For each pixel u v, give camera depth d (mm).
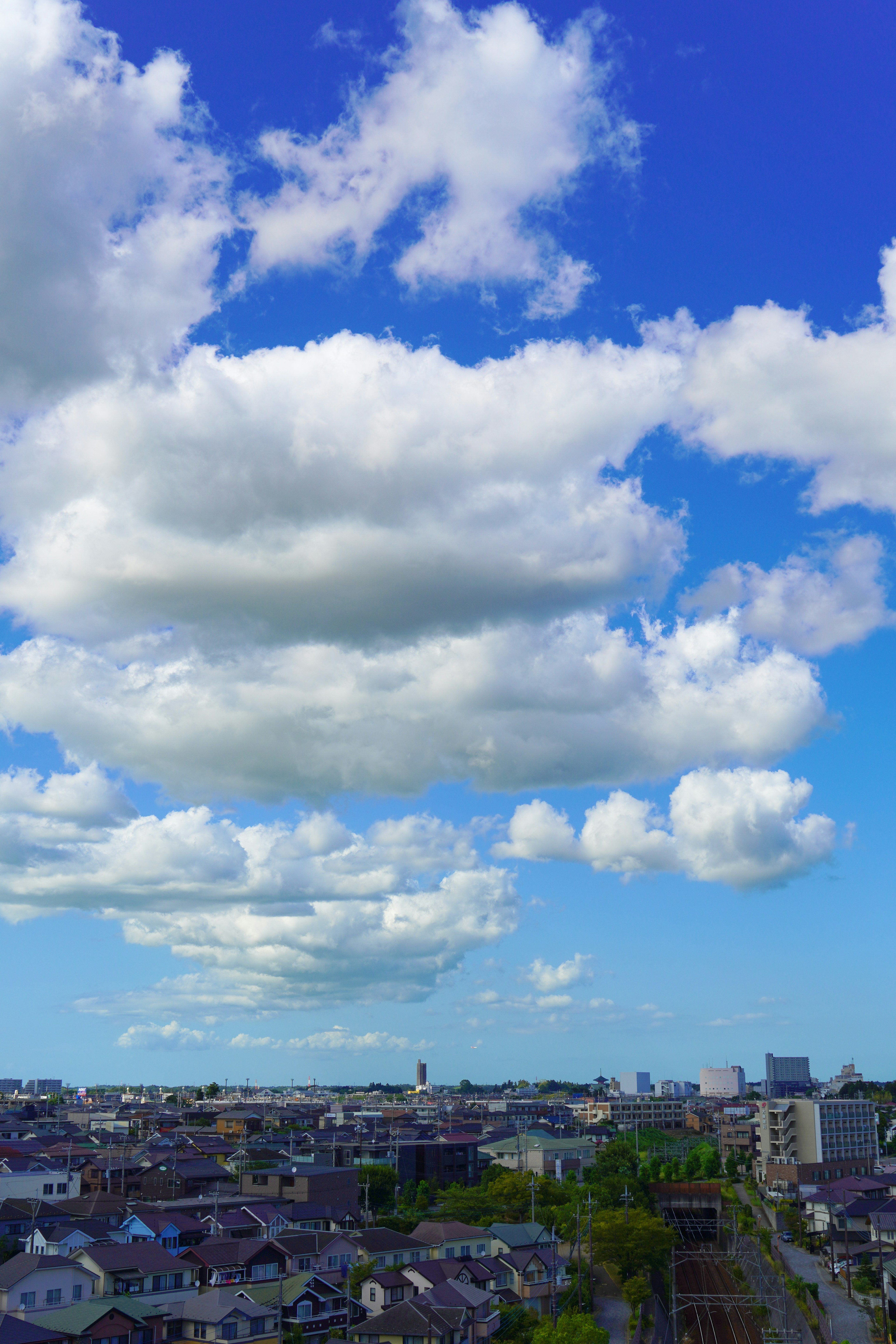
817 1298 95875
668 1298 101750
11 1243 89562
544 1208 120750
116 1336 68500
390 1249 91438
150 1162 136375
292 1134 189500
